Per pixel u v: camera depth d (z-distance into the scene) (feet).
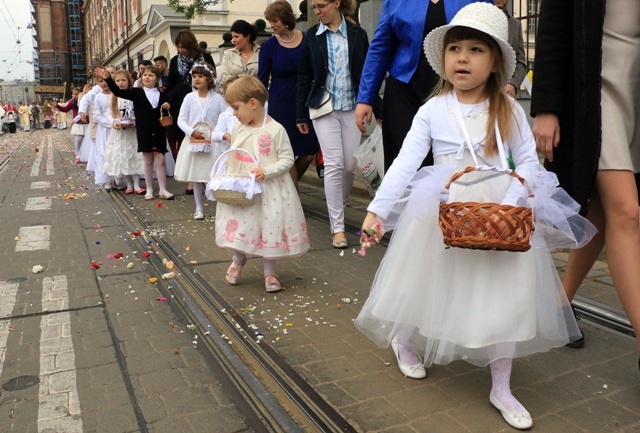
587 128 7.70
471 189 7.54
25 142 71.97
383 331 8.32
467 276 7.43
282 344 10.05
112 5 146.82
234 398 8.31
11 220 21.02
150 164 24.95
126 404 8.18
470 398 8.12
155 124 24.41
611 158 7.85
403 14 11.21
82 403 8.23
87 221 20.63
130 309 11.89
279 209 12.51
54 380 8.90
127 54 122.42
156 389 8.60
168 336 10.51
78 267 14.90
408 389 8.41
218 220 12.88
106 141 27.35
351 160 16.56
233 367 9.23
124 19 123.75
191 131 20.01
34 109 135.03
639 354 8.56
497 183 7.52
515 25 14.52
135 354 9.78
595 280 12.57
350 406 7.97
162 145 24.85
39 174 35.58
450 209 6.97
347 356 9.55
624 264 7.95
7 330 10.87
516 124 7.79
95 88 32.48
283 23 18.34
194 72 20.61
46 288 13.25
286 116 18.79
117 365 9.38
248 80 12.68
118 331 10.77
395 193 7.83
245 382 8.72
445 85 8.23
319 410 7.89
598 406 7.85
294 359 9.46
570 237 7.54
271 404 8.08
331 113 16.14
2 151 56.24
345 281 13.48
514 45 14.51
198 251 16.28
